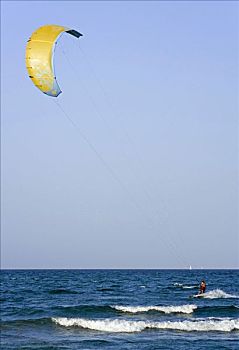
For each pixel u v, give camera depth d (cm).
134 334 8044
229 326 8544
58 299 14675
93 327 8631
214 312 10506
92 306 11006
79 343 7356
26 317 10044
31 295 16288
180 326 8588
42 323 8975
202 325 8606
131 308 10738
